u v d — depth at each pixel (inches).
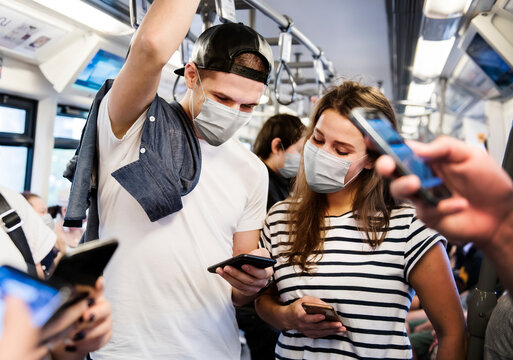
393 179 23.1
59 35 126.0
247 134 302.8
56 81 137.3
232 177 63.1
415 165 23.1
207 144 61.6
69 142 162.9
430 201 21.9
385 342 53.1
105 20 122.6
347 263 55.7
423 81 203.3
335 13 177.3
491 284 50.8
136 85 49.8
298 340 58.9
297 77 183.5
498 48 139.5
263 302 65.7
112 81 59.2
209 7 81.9
